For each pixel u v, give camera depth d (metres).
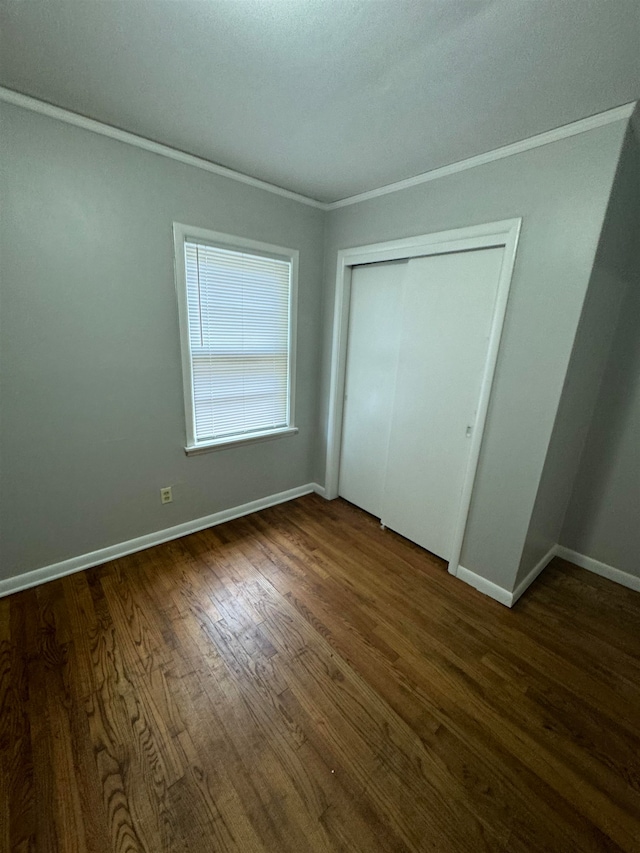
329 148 1.82
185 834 1.02
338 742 1.27
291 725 1.32
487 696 1.46
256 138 1.76
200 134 1.75
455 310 2.04
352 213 2.50
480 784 1.16
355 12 1.02
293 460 3.07
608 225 1.50
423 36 1.10
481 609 1.94
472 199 1.84
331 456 3.05
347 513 2.92
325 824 1.06
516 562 1.91
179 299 2.10
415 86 1.33
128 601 1.88
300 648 1.64
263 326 2.56
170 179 1.94
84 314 1.83
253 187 2.25
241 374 2.54
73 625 1.71
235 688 1.45
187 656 1.58
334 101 1.45
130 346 2.01
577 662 1.63
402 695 1.45
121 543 2.23
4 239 1.57
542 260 1.62
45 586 1.96
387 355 2.56
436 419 2.24
